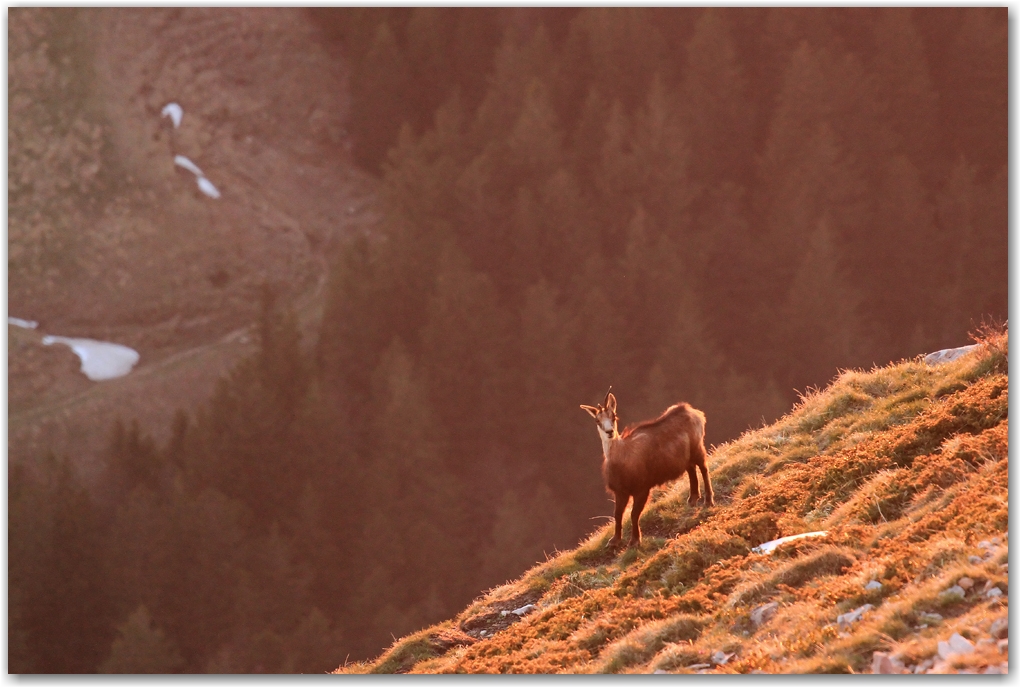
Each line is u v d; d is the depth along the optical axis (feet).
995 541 122.62
